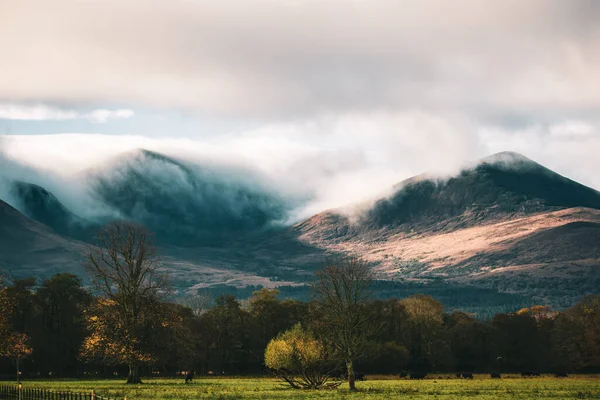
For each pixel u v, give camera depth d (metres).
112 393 171.50
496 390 195.50
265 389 199.25
